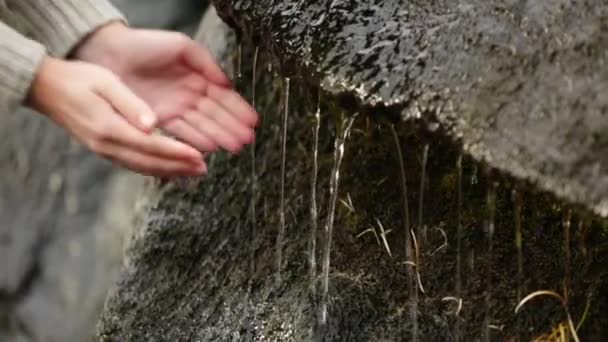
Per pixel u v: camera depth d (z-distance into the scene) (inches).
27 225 170.2
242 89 110.9
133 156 90.3
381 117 82.0
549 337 92.8
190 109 99.0
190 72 99.6
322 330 97.7
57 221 169.2
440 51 81.5
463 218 96.8
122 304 110.3
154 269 111.0
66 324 158.7
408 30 83.2
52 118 94.4
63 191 171.3
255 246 107.3
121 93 89.6
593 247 92.3
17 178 175.5
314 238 98.3
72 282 161.5
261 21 90.6
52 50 101.5
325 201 104.2
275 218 107.4
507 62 79.7
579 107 77.0
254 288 104.7
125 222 160.2
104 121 89.5
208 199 111.7
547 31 80.2
